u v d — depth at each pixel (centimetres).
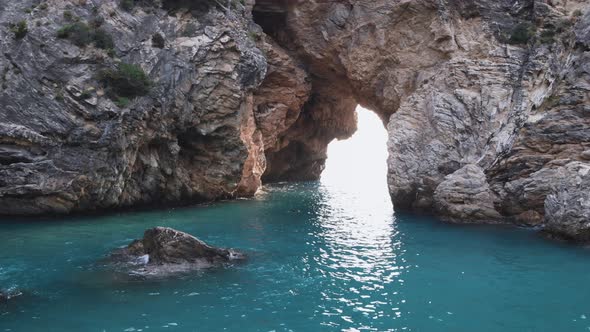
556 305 1820
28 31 3266
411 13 4000
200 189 3875
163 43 3553
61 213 3234
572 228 2677
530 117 3219
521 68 3497
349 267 2252
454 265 2300
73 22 3381
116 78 3281
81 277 2039
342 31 4378
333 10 4397
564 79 3203
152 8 3659
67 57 3244
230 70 3728
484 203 3238
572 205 2702
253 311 1728
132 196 3522
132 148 3359
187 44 3616
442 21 3847
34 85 3195
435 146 3584
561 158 3058
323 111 5459
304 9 4450
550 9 3622
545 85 3372
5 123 3123
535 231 2995
